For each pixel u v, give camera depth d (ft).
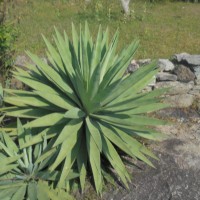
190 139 8.73
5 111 7.59
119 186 7.26
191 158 8.04
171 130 9.07
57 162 6.63
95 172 6.72
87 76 7.32
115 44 8.16
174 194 7.20
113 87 6.79
